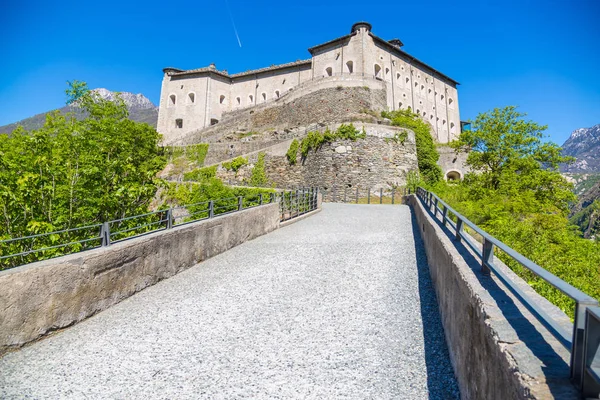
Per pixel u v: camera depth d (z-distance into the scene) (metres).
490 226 12.43
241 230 11.55
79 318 5.76
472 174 26.36
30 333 5.01
